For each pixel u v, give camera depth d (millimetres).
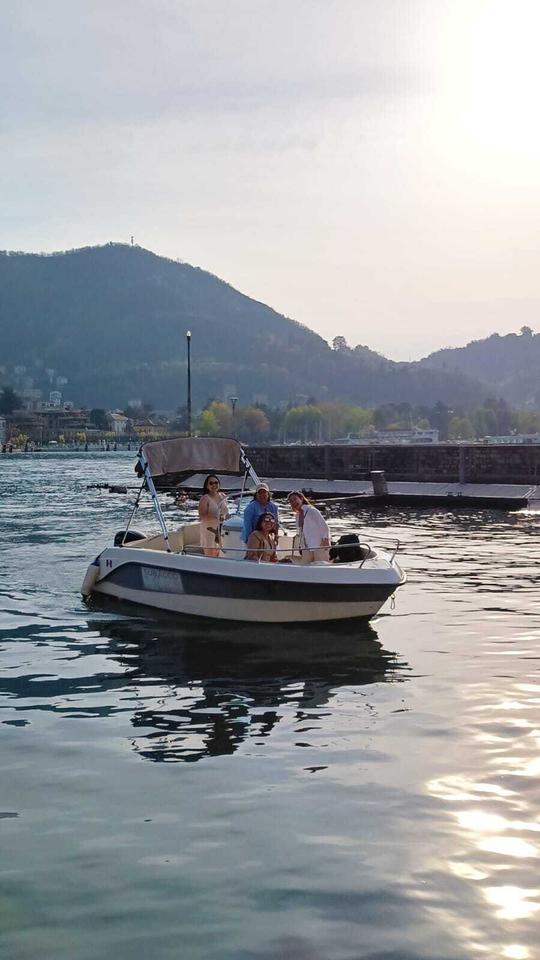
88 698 11438
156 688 11883
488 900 6395
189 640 14672
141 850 7199
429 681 12008
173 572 16281
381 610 16812
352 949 5855
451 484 45188
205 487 17391
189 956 5801
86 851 7195
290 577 15008
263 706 11016
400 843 7254
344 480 50156
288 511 39594
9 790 8422
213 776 8727
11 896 6535
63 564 23141
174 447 17656
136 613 16828
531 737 9656
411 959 5750
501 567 21969
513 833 7387
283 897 6480
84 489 63156
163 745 9633
